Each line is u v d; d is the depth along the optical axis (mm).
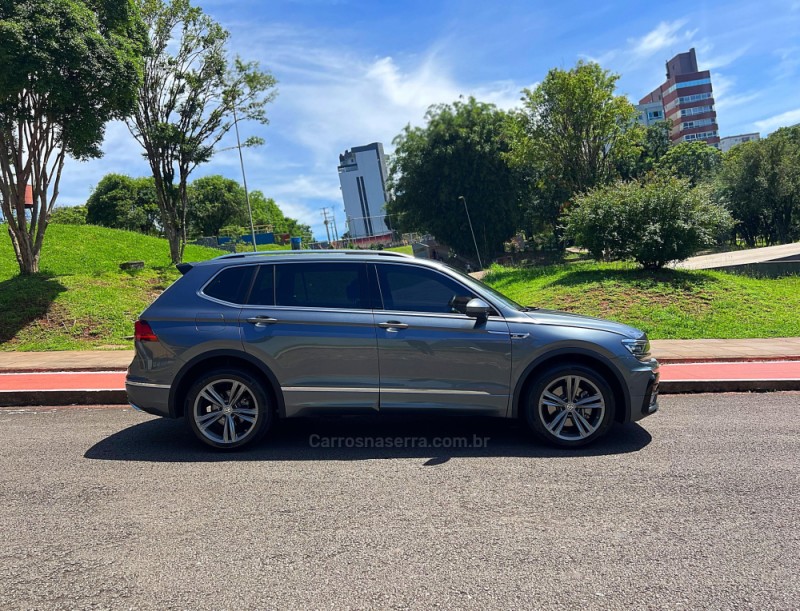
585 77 26672
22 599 2865
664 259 14969
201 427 5176
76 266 18719
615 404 5215
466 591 2908
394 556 3273
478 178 44688
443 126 45219
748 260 23141
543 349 5086
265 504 4023
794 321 11812
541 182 32969
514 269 23797
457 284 5293
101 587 2975
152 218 61094
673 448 5195
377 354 5062
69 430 6059
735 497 4070
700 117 130250
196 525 3695
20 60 12055
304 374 5105
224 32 20422
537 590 2914
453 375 5090
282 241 64062
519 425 5984
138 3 19062
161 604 2818
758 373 7957
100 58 13469
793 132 59188
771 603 2795
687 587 2938
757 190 51469
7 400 7328
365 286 5266
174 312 5242
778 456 4945
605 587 2939
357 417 6359
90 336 12070
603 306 12984
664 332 11359
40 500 4129
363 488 4309
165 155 21125
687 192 14797
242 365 5215
